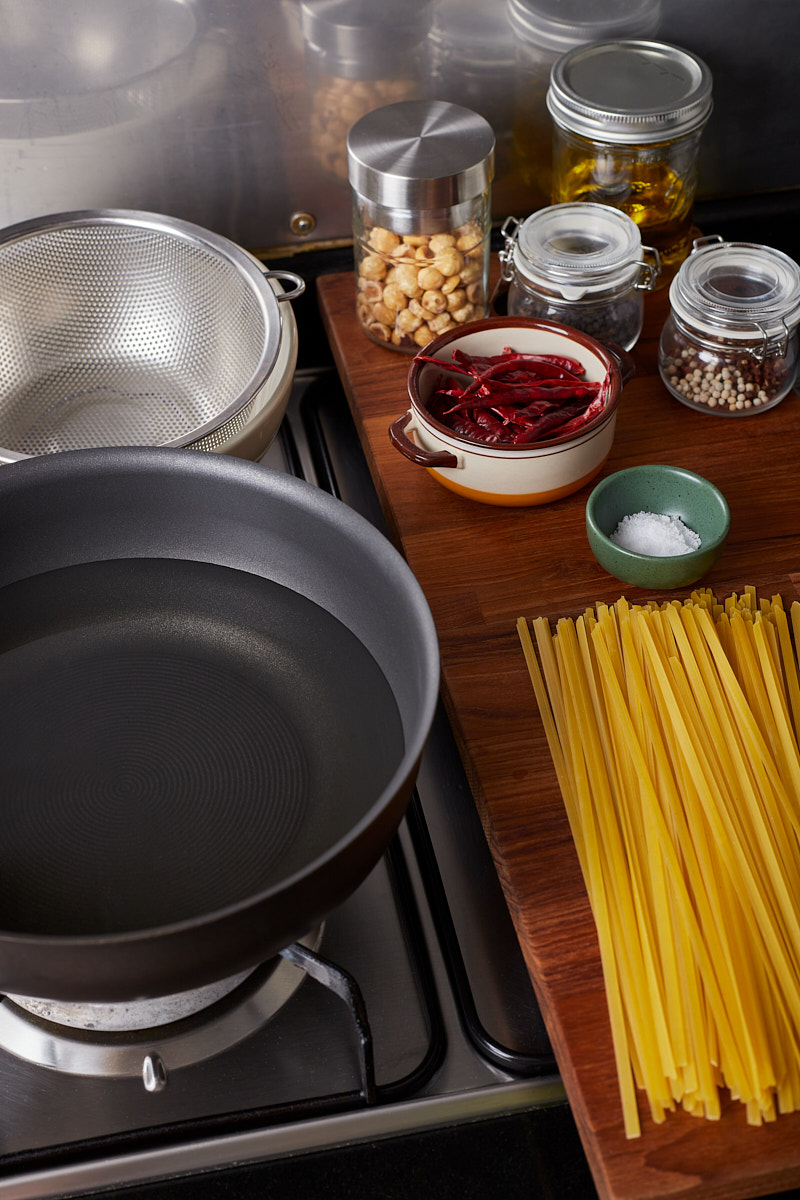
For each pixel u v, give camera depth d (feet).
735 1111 2.05
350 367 3.54
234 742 2.32
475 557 3.05
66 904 2.06
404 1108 2.24
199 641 2.49
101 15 3.19
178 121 3.47
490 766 2.59
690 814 2.35
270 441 3.02
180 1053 2.34
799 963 2.16
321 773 2.26
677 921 2.24
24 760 2.29
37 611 2.52
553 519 3.14
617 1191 1.96
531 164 3.87
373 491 3.58
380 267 3.39
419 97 3.60
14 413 3.43
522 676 2.77
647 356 3.57
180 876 2.10
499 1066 2.31
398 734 2.26
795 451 3.26
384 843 1.92
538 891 2.38
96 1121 2.25
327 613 2.51
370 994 2.43
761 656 2.63
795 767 2.44
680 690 2.57
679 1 3.53
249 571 2.57
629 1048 2.13
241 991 2.42
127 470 2.40
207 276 3.32
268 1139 2.21
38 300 3.38
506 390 3.12
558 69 3.48
